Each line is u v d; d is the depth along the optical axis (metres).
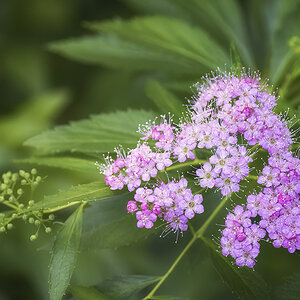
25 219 0.54
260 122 0.54
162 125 0.55
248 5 0.65
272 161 0.54
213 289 0.61
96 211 0.56
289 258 0.59
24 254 0.61
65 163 0.56
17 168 0.64
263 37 0.64
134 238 0.55
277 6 0.63
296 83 0.59
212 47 0.60
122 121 0.57
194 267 0.56
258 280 0.54
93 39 0.62
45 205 0.53
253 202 0.53
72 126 0.57
